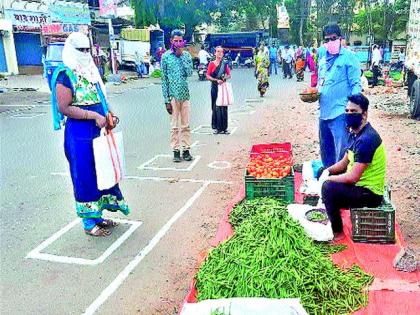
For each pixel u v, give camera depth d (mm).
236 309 3014
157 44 34188
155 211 5730
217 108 10289
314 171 5785
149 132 10719
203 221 5383
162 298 3873
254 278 3406
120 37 31844
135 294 3939
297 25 60000
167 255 4594
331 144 5789
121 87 22734
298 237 3811
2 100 17391
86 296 3922
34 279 4203
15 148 9383
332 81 5457
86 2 30172
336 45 5402
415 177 6820
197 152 8703
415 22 13117
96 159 4703
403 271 3807
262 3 42094
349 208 4293
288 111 13867
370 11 41656
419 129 10570
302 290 3377
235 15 46125
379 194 4238
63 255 4637
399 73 22641
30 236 5098
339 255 4090
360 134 4273
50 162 8227
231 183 6754
